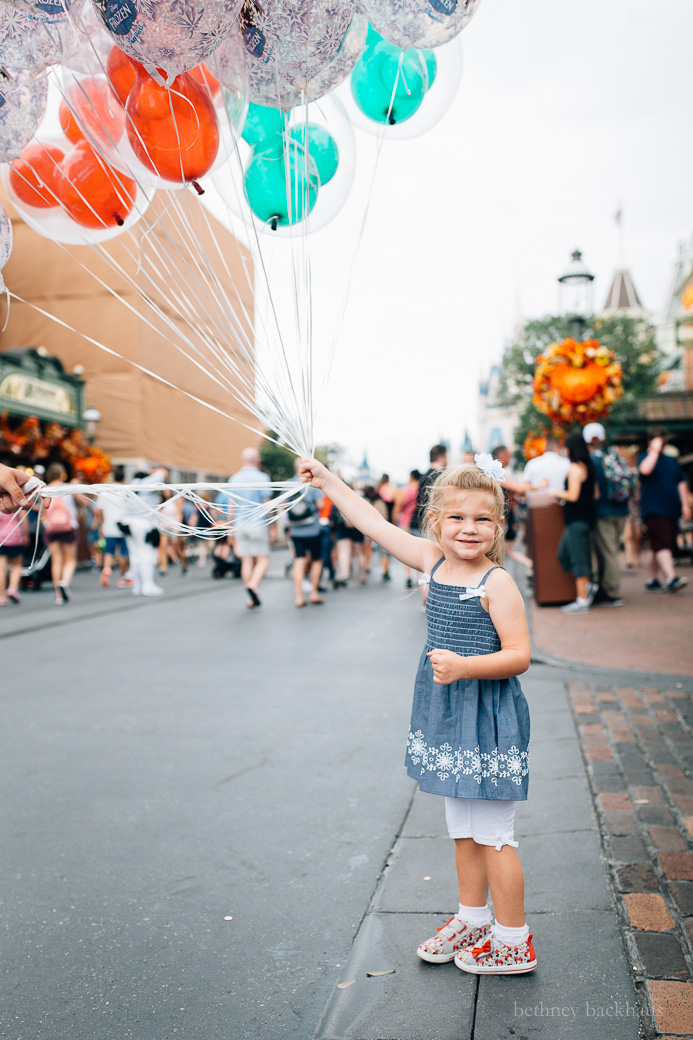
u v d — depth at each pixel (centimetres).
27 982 245
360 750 462
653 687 557
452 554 242
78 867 321
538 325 3594
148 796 397
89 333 2319
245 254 264
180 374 2588
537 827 336
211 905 290
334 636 859
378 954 253
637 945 244
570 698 534
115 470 2028
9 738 498
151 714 550
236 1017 226
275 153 260
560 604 942
